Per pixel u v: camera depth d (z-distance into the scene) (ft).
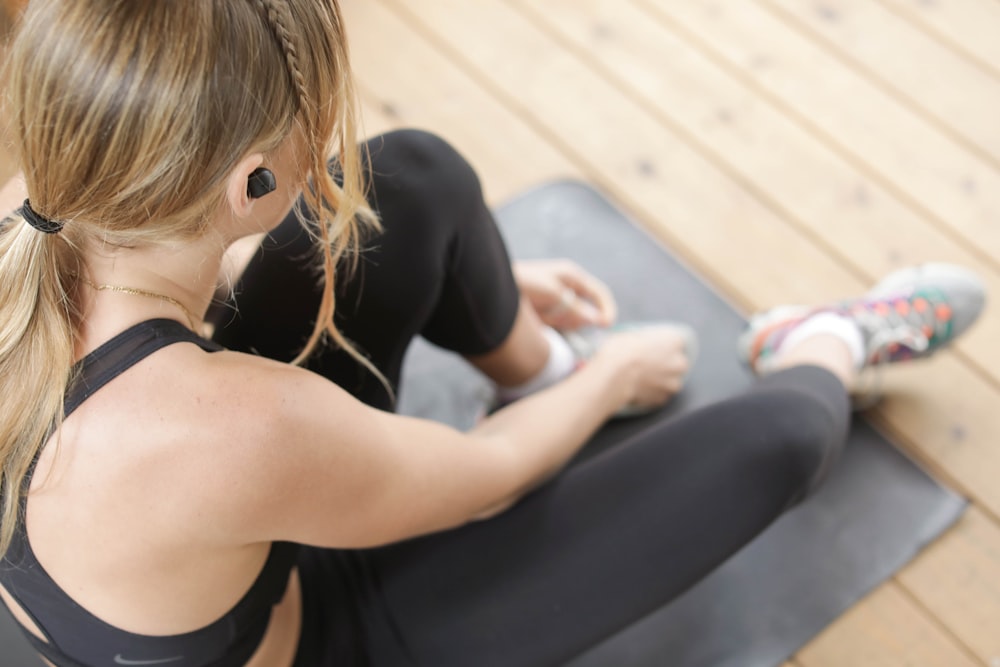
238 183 1.79
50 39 1.57
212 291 2.18
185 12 1.57
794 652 3.84
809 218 5.04
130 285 1.92
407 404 4.49
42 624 2.22
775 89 5.49
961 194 5.03
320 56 1.82
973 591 3.96
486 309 3.30
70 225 1.82
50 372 1.83
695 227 5.07
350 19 6.05
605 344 3.83
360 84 5.76
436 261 2.89
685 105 5.49
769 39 5.68
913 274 4.46
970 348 4.56
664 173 5.26
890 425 4.36
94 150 1.63
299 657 2.77
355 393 2.96
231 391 1.91
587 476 2.94
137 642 2.18
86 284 1.90
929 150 5.19
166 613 2.13
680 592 2.88
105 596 2.06
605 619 2.81
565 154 5.40
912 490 4.17
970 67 5.45
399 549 2.94
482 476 2.62
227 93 1.65
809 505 4.15
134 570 2.00
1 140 1.80
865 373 4.50
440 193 2.88
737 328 4.66
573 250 5.00
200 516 1.91
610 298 4.53
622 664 3.83
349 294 2.80
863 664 3.82
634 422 4.33
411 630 2.84
